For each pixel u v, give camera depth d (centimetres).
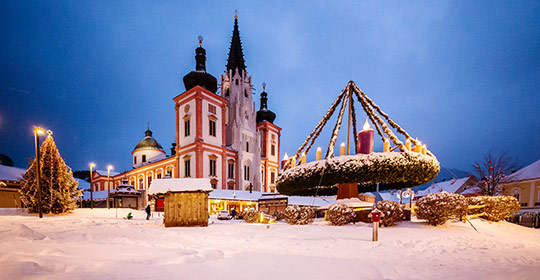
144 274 324
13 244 466
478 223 1082
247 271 362
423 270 469
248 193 4100
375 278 381
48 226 1120
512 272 409
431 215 1002
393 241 737
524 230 1119
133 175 6134
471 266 498
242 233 957
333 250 648
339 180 1239
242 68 6084
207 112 4416
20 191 1980
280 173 1566
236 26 6419
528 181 3198
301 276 350
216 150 4484
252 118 5825
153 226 1373
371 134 1241
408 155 1162
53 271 323
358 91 1529
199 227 1264
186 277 322
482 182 3244
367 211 1155
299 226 1127
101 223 1356
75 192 2200
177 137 4584
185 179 1466
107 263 362
